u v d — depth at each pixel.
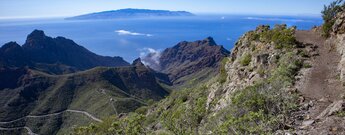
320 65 27.59
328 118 15.52
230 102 25.03
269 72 28.64
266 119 15.86
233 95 27.22
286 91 20.97
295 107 18.22
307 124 15.68
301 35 38.81
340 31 32.56
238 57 40.50
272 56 31.59
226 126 15.88
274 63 30.62
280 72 26.17
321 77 24.88
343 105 16.23
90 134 29.50
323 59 29.19
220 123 18.62
